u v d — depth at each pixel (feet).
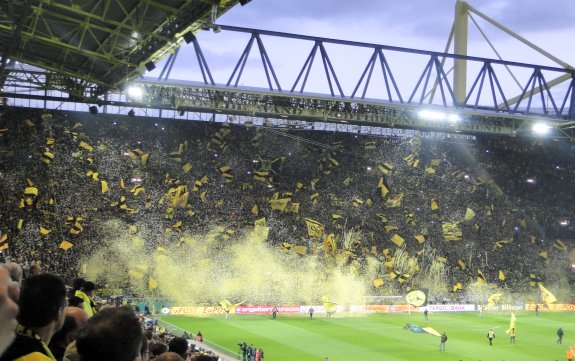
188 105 218.38
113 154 265.34
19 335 14.08
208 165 279.28
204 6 102.12
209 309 213.87
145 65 131.64
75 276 205.16
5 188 231.30
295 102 229.86
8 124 261.44
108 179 251.80
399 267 249.75
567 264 271.49
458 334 190.39
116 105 216.13
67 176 245.86
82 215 227.81
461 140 330.13
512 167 320.29
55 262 205.16
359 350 160.35
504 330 200.03
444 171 307.37
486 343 175.42
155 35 112.27
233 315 215.51
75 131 271.08
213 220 247.70
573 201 306.55
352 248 251.39
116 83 154.30
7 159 246.27
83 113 279.28
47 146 255.29
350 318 220.02
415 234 266.36
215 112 240.94
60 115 274.57
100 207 233.96
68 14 113.39
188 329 184.24
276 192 272.51
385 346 166.81
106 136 274.57
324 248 240.73
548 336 189.98
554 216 294.46
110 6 108.06
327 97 193.67
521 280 259.80
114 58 129.29
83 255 212.64
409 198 286.87
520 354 159.94
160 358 21.01
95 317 13.73
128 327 13.48
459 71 279.69
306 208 270.26
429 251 258.57
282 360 146.30
